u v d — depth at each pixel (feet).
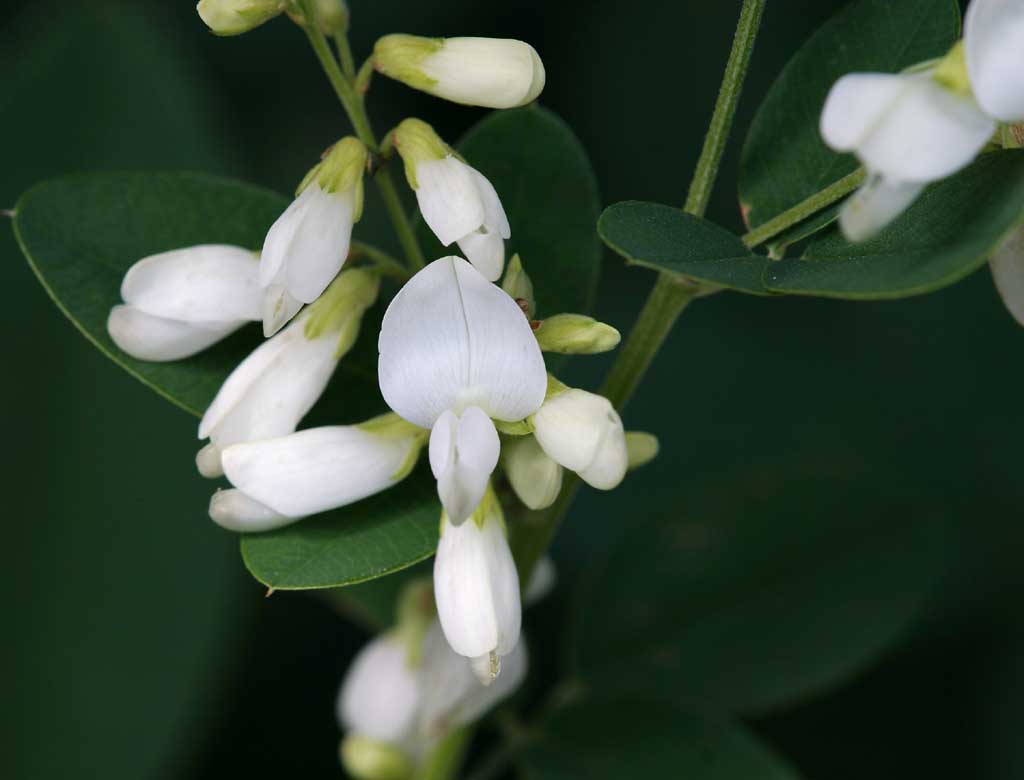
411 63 0.52
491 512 0.51
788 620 0.65
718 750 0.62
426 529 0.52
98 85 0.66
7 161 0.66
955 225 0.48
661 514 0.65
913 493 0.65
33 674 0.64
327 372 0.53
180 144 0.66
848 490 0.65
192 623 0.65
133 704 0.64
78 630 0.64
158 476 0.65
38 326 0.65
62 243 0.55
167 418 0.65
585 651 0.65
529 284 0.52
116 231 0.55
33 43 0.68
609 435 0.50
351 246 0.53
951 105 0.47
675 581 0.65
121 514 0.65
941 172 0.46
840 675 0.64
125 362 0.54
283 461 0.51
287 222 0.50
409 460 0.52
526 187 0.56
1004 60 0.47
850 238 0.47
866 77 0.47
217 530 0.65
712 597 0.65
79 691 0.64
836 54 0.54
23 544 0.64
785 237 0.52
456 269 0.49
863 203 0.47
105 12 0.67
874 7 0.54
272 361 0.52
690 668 0.64
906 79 0.47
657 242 0.50
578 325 0.51
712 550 0.65
